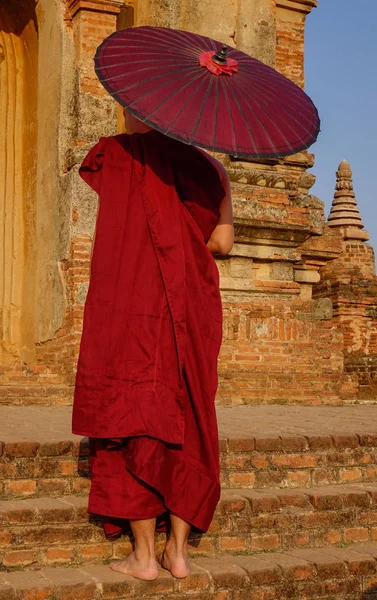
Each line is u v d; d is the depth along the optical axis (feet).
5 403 27.12
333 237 34.53
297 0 34.99
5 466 13.96
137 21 32.37
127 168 12.34
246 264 32.58
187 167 12.57
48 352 31.35
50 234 31.32
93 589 11.85
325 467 16.31
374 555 14.07
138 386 11.87
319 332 32.94
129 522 12.87
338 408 28.37
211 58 12.12
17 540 12.77
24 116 35.81
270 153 11.62
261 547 14.28
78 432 11.90
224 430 17.76
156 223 12.16
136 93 11.50
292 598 13.08
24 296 34.91
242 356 31.60
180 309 12.07
